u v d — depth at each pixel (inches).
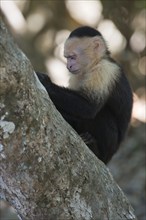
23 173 271.6
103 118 434.9
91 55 441.4
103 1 849.5
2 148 261.6
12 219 661.9
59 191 285.7
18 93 256.4
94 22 915.4
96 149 430.9
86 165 297.1
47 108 275.3
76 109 400.5
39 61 914.1
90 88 419.8
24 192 279.6
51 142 276.2
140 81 900.6
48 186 280.7
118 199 319.3
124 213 320.2
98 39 446.3
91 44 443.2
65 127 288.8
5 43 248.1
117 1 841.5
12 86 252.7
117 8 845.8
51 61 922.7
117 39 880.3
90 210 298.8
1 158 264.7
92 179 299.7
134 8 842.2
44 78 390.6
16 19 872.3
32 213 290.0
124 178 707.4
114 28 875.4
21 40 888.9
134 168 726.5
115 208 314.7
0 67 246.2
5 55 247.6
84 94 415.5
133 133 807.7
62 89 400.2
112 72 436.5
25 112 261.3
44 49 940.6
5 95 253.6
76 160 290.7
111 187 315.9
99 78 427.5
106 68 434.6
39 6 939.3
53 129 277.7
